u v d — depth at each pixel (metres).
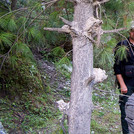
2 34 2.22
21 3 3.33
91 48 1.69
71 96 1.69
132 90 2.70
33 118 3.38
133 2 2.23
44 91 4.21
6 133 2.69
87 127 1.67
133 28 2.24
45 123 3.33
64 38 2.46
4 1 3.25
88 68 1.66
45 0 2.39
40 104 3.74
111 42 2.01
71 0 1.72
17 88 3.69
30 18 2.45
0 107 3.31
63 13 2.48
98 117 3.81
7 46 2.53
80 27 1.66
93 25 1.64
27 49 2.31
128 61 2.56
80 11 1.68
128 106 1.46
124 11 2.29
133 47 2.43
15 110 3.40
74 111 1.65
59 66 2.06
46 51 5.00
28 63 3.99
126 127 2.69
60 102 1.89
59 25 2.46
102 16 2.28
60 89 4.57
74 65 1.69
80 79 1.64
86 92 1.64
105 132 3.35
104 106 4.21
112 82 4.36
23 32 2.23
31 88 3.86
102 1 1.72
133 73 2.58
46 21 2.45
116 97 4.47
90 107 1.67
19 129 3.03
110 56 1.92
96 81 1.73
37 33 2.37
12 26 2.26
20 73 3.76
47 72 4.77
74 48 1.69
